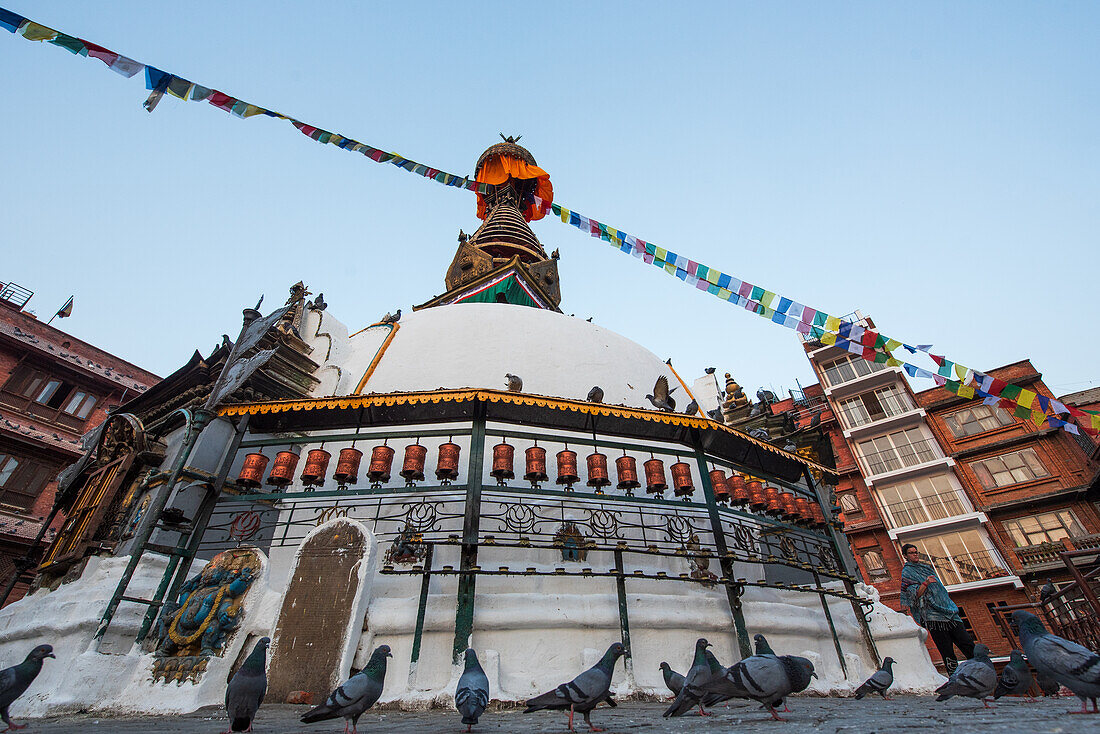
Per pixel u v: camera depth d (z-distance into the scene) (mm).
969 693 6004
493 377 15086
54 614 9477
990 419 33156
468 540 9102
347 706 4996
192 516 10570
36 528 26156
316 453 10664
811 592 11695
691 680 5852
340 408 10914
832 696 9695
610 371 16531
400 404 10984
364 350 16609
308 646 8211
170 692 7965
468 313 17922
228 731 5422
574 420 11844
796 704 7969
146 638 8953
